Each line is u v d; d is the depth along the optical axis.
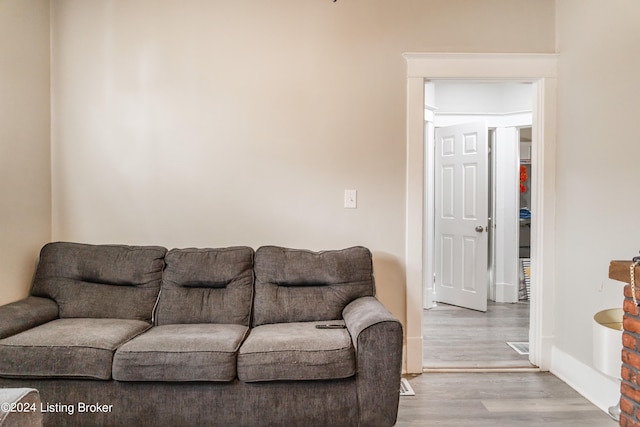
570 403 2.45
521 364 3.02
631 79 2.19
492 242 5.06
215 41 2.92
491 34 2.93
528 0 2.92
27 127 2.69
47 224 2.88
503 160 4.95
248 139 2.94
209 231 2.95
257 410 2.07
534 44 2.93
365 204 2.95
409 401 2.47
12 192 2.57
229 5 2.92
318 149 2.94
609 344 1.92
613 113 2.32
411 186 2.92
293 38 2.93
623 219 2.25
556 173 2.90
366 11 2.93
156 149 2.93
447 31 2.92
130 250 2.72
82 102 2.92
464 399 2.49
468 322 4.09
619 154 2.28
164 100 2.92
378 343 2.07
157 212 2.94
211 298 2.60
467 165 4.61
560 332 2.82
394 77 2.93
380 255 2.95
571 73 2.73
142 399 2.06
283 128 2.94
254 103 2.93
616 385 2.29
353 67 2.93
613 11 2.32
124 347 2.07
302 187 2.96
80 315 2.54
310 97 2.93
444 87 4.88
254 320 2.57
